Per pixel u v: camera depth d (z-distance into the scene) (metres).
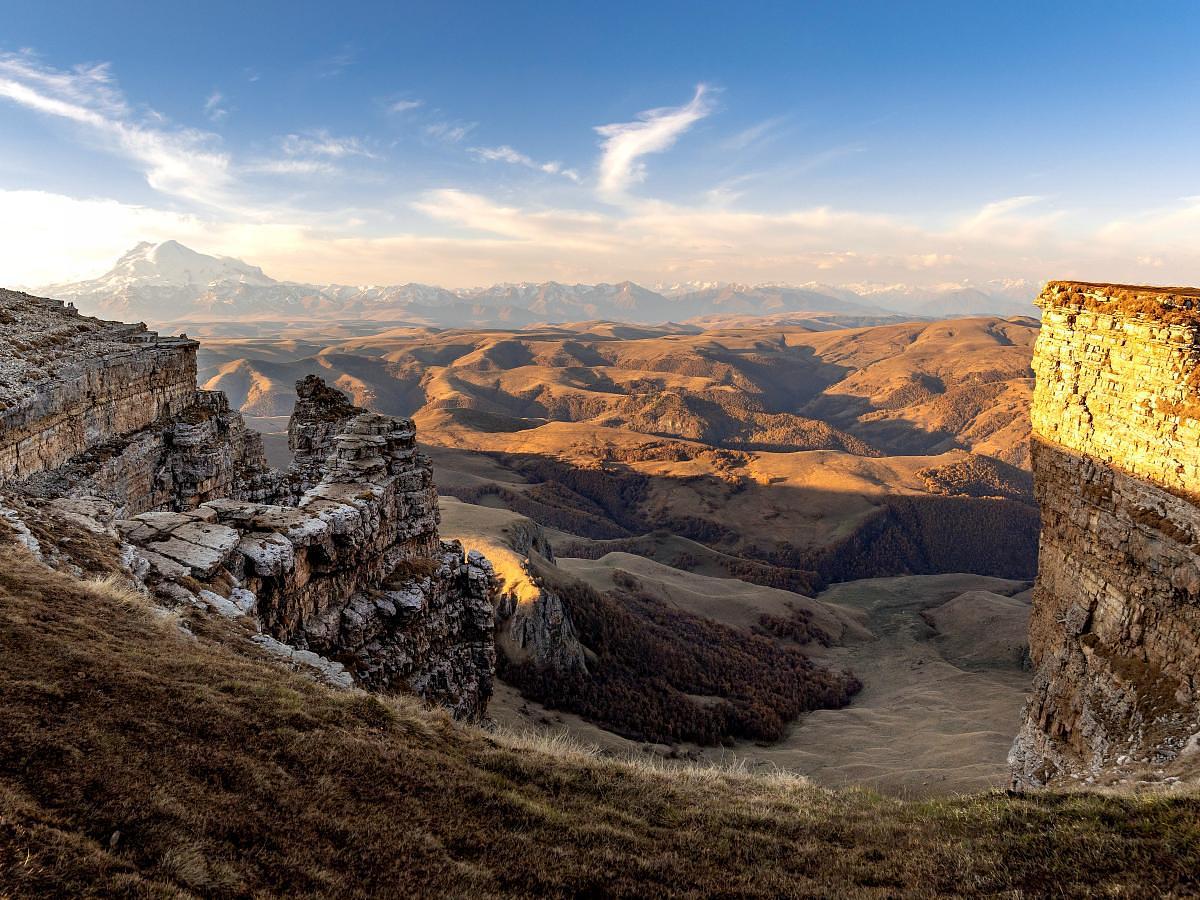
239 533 29.28
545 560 143.38
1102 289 36.94
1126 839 12.66
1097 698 32.75
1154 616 30.98
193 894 8.91
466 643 44.75
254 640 22.33
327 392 58.25
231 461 53.62
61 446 37.59
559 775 16.70
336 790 12.77
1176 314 32.06
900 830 15.03
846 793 18.83
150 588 23.14
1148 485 32.16
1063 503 38.91
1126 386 34.31
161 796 10.52
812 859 13.85
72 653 13.81
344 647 33.84
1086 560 36.38
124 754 11.27
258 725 13.87
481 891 11.05
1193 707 26.97
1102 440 35.91
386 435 43.09
